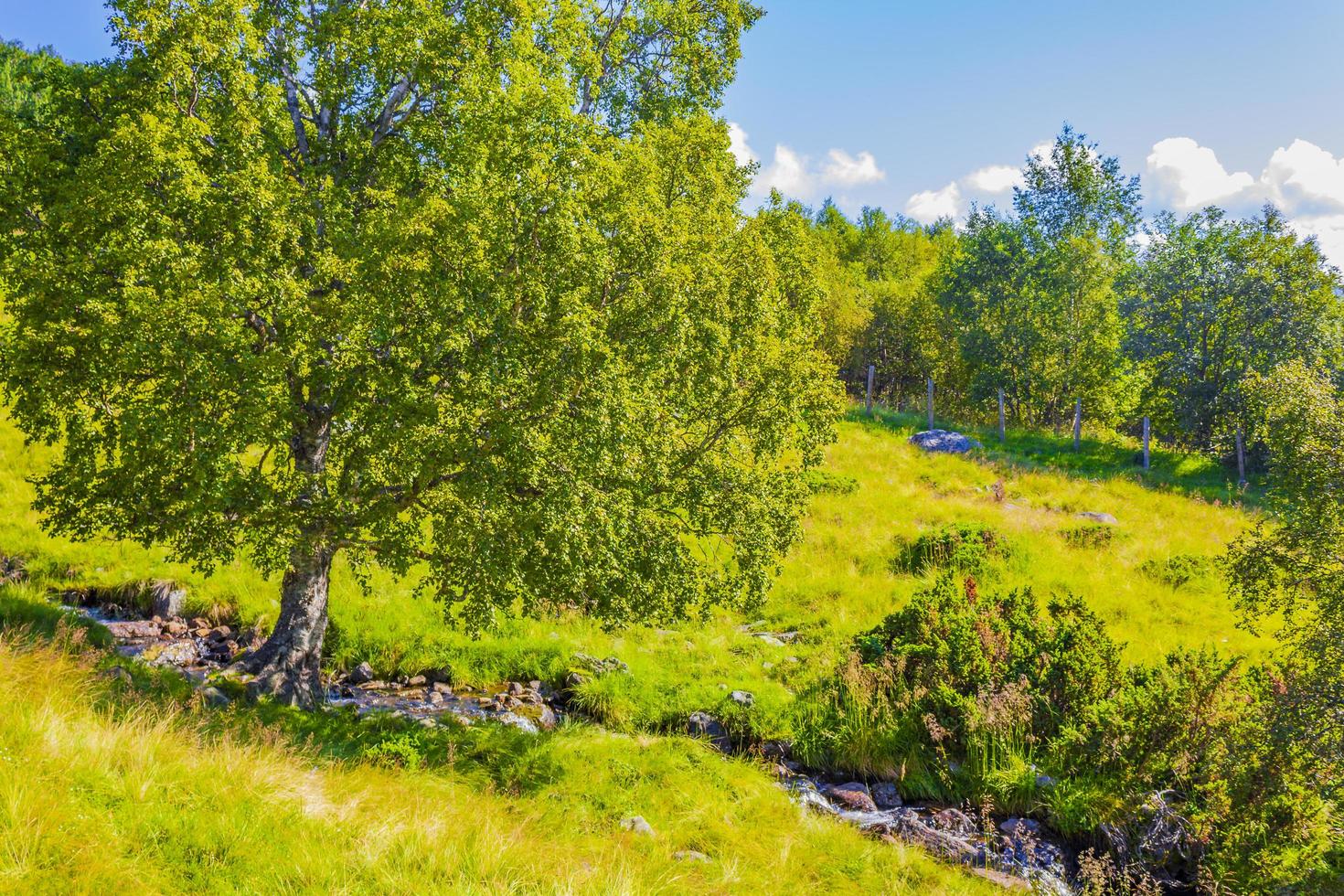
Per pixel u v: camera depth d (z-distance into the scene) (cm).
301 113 1380
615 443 1185
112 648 1472
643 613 1459
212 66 1127
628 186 1295
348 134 1295
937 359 5106
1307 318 3522
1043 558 2289
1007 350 4378
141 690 1141
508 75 1298
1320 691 1097
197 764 843
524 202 1169
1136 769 1313
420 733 1333
